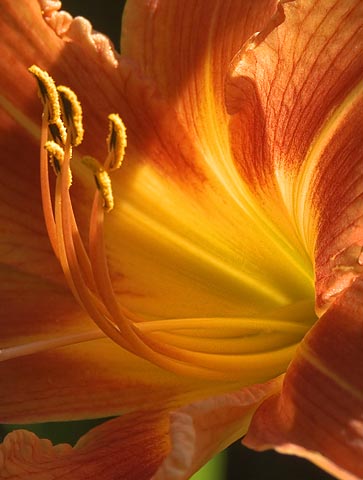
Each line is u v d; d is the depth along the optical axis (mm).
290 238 228
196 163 230
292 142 206
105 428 219
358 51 195
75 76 227
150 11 225
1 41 227
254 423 185
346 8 194
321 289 191
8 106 230
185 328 216
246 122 214
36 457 210
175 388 224
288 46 199
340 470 169
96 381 228
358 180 192
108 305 207
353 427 175
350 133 196
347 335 183
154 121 227
